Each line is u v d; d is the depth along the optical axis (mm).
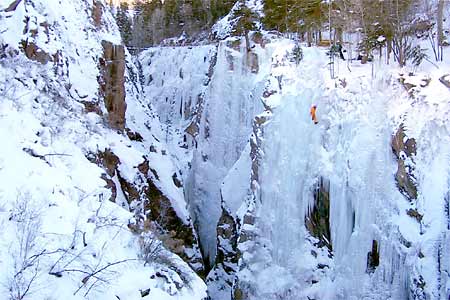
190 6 56469
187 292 8836
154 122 32438
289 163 25062
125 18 62312
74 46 19672
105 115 20359
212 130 35969
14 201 8016
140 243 9219
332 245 22766
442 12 26719
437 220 18656
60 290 6684
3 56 14734
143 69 50000
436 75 22219
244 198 28844
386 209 21188
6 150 9609
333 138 24031
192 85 42938
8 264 6562
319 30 34312
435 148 20047
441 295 17500
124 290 7598
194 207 35188
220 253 28906
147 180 22281
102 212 9758
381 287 20312
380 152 22062
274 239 24609
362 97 23688
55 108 14188
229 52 36188
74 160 11781
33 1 17844
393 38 26625
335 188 22797
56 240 7668
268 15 39031
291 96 26234
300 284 23078
